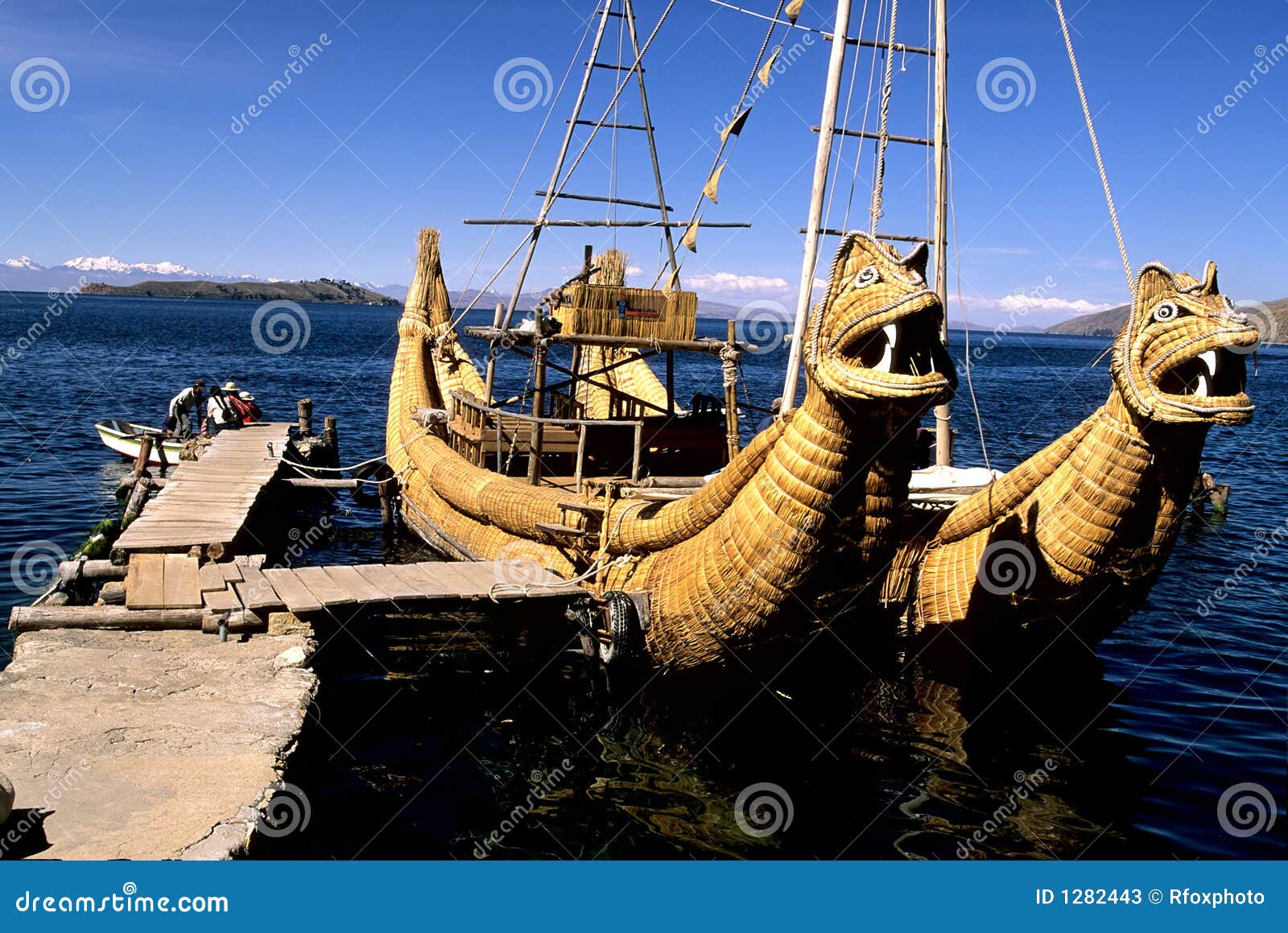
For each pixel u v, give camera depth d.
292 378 51.69
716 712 10.65
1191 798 8.89
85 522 17.94
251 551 15.05
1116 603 10.35
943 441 15.81
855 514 8.97
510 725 10.27
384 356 72.75
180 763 7.29
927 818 8.57
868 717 10.62
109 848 6.15
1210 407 8.60
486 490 13.62
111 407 34.69
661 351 14.20
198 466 18.08
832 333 8.37
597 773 9.33
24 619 9.80
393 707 10.63
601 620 10.76
